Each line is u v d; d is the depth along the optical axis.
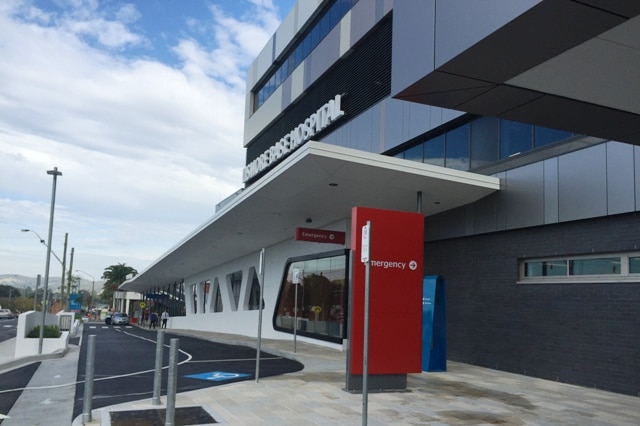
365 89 21.78
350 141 22.36
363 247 6.55
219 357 17.98
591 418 8.73
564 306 12.91
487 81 6.36
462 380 12.58
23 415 8.82
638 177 11.28
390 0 19.61
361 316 10.52
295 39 28.73
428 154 18.25
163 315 51.69
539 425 8.10
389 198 16.33
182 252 34.88
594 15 4.95
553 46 5.52
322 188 15.69
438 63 6.05
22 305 104.81
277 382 11.65
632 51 5.57
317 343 21.12
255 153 35.59
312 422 7.97
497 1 5.25
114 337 32.12
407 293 10.86
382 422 8.03
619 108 6.93
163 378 12.81
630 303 11.41
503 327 14.65
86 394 7.90
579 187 12.62
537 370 13.43
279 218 20.94
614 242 11.88
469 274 16.16
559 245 13.23
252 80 36.25
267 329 27.73
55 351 20.00
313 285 22.38
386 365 10.53
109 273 125.56
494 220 15.14
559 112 7.11
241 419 8.09
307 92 27.52
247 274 32.19
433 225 17.72
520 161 14.43
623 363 11.39
